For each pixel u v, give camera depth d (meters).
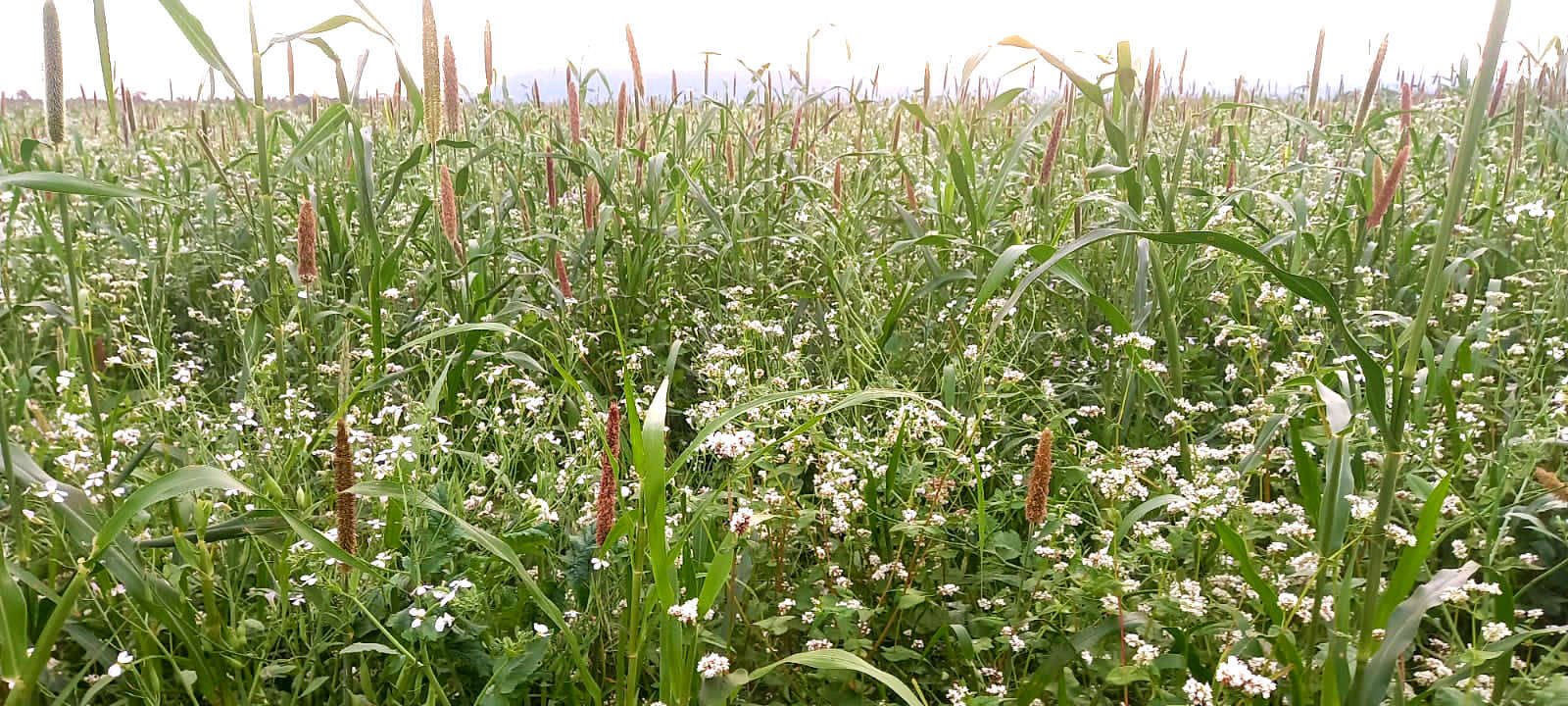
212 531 2.05
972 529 2.79
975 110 6.25
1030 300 4.43
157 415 2.91
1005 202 5.65
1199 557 2.54
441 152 5.23
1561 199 4.80
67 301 3.88
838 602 2.50
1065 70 3.61
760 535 2.70
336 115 3.70
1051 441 2.32
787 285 4.90
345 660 2.28
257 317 3.53
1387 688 1.97
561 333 4.18
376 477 2.62
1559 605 2.60
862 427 3.40
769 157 5.73
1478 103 1.67
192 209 5.45
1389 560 2.66
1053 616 2.46
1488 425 3.34
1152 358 4.14
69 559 2.21
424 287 4.54
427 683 2.32
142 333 3.99
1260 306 4.13
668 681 1.92
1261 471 3.07
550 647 2.33
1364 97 4.55
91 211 5.39
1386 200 3.18
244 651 2.17
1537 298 4.10
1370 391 1.84
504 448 3.01
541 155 4.99
